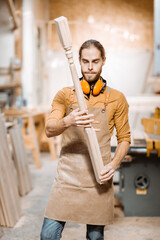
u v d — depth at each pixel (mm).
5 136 3809
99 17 10164
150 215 3814
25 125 6391
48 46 9906
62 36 1876
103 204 2117
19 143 4789
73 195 2109
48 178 5516
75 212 2109
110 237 3266
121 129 2125
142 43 10195
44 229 2125
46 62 9672
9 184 3688
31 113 6188
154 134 3807
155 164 3740
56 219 2111
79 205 2105
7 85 6820
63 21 1856
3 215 3531
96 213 2111
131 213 3805
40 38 9203
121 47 10195
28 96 8023
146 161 3734
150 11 10133
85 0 10125
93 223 2113
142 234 3342
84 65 2033
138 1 10117
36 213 3943
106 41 10188
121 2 10141
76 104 2102
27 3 7871
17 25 7176
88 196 2104
